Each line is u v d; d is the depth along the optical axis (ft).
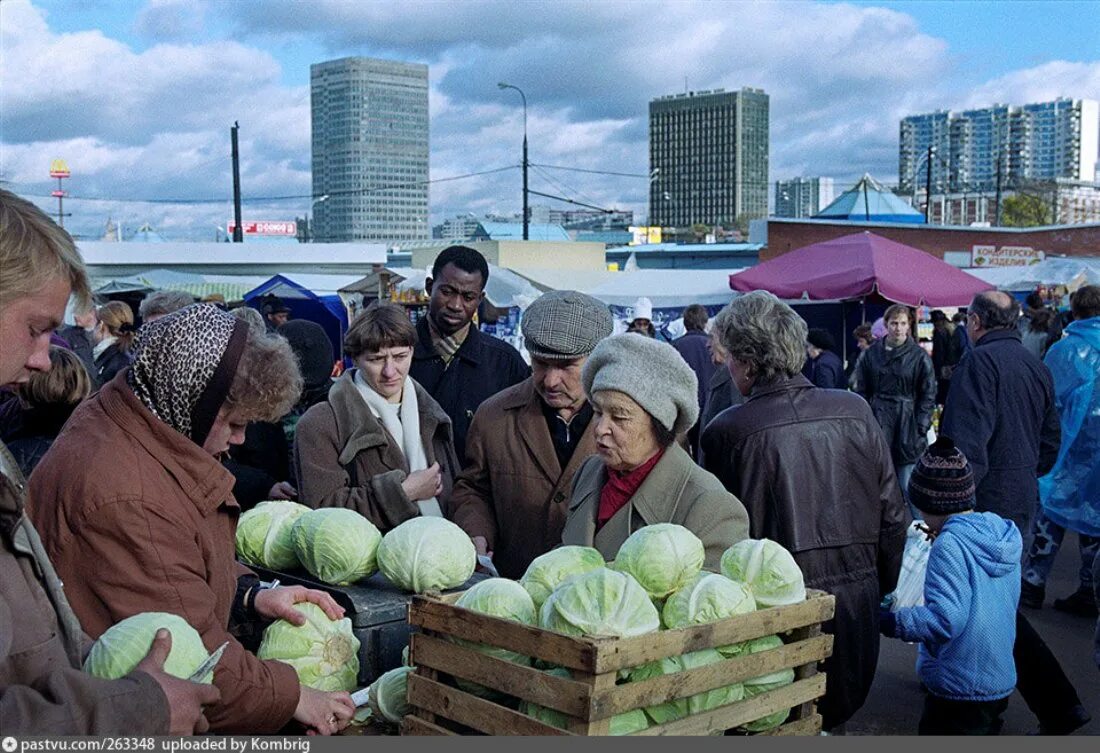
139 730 5.15
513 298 49.16
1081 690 16.30
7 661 5.12
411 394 11.93
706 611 6.06
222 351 6.50
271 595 7.35
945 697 11.90
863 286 40.01
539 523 10.74
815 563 10.33
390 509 10.32
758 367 10.84
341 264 108.88
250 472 12.64
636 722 5.65
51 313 5.49
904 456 26.61
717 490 8.45
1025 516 17.99
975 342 18.48
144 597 6.21
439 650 6.24
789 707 6.45
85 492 6.19
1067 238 111.75
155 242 100.27
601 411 8.48
